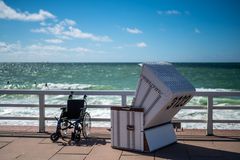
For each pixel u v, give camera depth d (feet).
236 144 23.65
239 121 26.35
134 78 200.34
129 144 22.31
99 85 150.30
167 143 23.29
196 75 220.02
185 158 20.31
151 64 22.18
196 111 55.57
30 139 25.63
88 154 21.39
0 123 42.09
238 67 360.48
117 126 22.80
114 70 311.27
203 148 22.62
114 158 20.40
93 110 54.85
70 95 27.14
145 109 21.81
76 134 24.86
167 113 22.52
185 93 22.00
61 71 309.63
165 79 21.39
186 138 25.45
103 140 25.20
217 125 42.16
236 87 152.87
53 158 20.52
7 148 23.03
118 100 73.82
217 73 240.32
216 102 82.79
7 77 230.89
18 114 52.85
